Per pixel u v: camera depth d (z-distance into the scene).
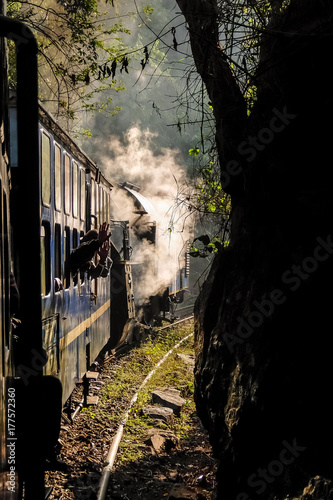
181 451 7.09
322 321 3.18
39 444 2.21
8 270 2.22
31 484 2.22
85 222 8.91
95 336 9.96
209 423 5.20
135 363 12.55
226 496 4.28
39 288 2.15
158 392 9.34
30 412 2.20
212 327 5.57
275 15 4.23
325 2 3.47
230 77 4.81
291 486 3.13
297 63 3.68
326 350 3.12
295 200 3.62
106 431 7.64
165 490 5.75
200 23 4.72
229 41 4.51
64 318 6.73
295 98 3.72
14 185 3.35
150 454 6.84
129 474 6.16
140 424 8.06
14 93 4.75
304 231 3.53
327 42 3.40
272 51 3.92
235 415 3.98
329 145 3.46
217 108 4.86
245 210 4.76
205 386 5.19
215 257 5.94
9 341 2.23
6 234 2.20
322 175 3.52
